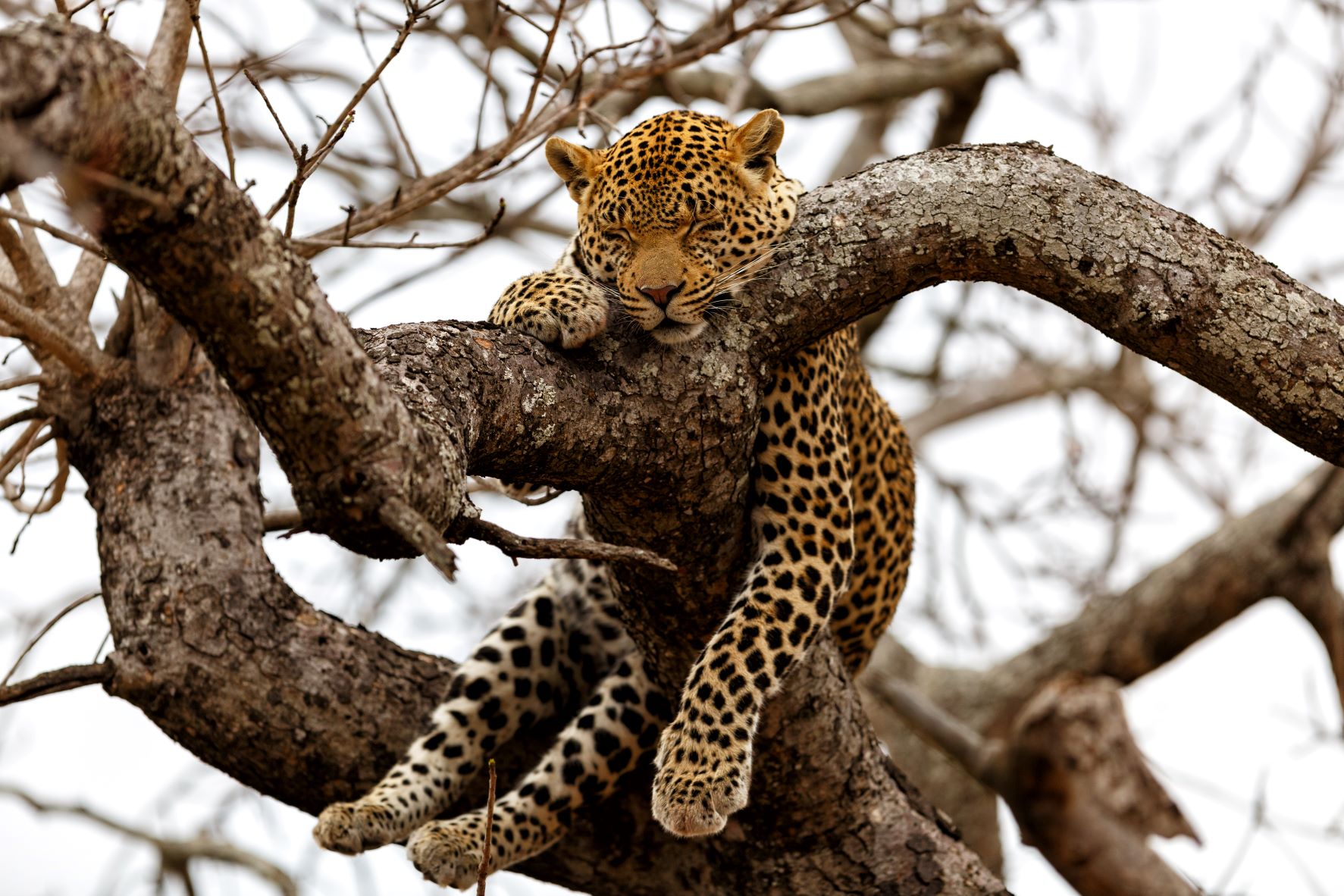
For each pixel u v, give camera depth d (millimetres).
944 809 19594
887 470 11203
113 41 5238
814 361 9492
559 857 10000
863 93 17844
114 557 9250
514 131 9766
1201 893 13734
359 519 5977
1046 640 18750
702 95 17062
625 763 9891
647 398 7879
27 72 4902
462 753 9961
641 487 8070
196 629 9062
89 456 9500
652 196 9438
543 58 9391
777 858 9758
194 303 5637
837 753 9328
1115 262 8258
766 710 9023
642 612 9109
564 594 10781
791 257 8414
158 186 5332
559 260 10680
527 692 10398
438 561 5590
